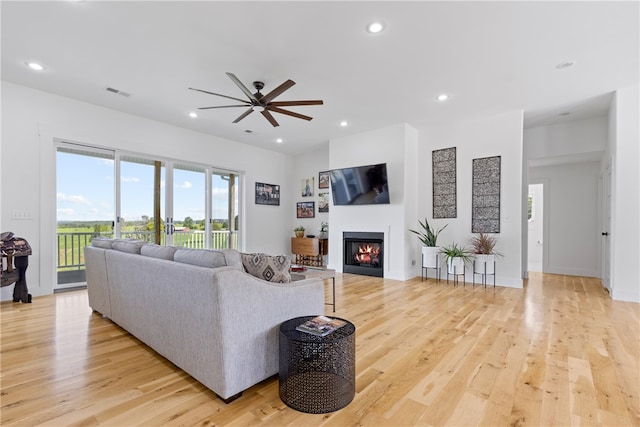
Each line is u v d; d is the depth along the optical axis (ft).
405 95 13.44
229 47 9.80
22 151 12.75
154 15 8.26
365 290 14.71
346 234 19.75
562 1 7.67
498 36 9.16
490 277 16.22
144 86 12.64
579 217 19.61
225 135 19.85
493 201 16.20
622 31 8.84
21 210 12.75
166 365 7.05
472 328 9.45
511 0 7.65
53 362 7.16
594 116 16.08
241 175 22.12
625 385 6.15
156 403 5.55
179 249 7.32
